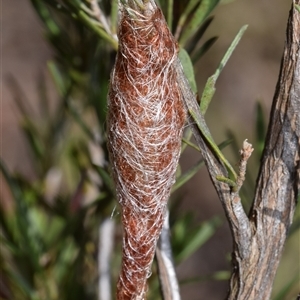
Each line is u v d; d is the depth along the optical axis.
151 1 0.21
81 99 0.31
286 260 0.46
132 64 0.22
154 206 0.22
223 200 0.23
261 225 0.23
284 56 0.23
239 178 0.22
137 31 0.21
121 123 0.22
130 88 0.22
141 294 0.23
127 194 0.22
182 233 0.29
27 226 0.28
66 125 0.32
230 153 0.68
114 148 0.22
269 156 0.23
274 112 0.23
